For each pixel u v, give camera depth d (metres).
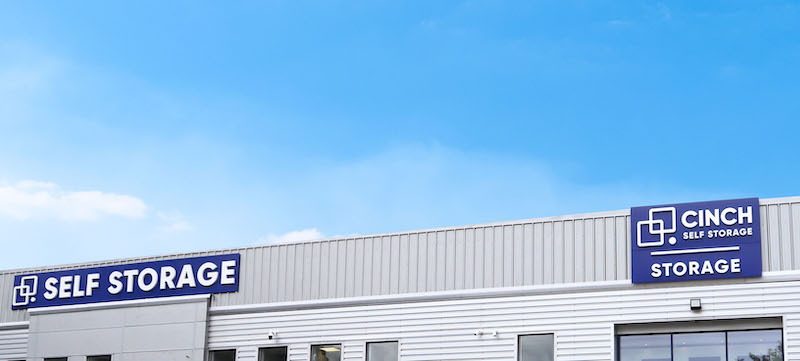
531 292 34.75
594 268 34.16
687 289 32.94
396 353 36.38
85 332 41.69
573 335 33.88
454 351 35.41
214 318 39.66
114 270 41.91
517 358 34.47
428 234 37.03
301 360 37.69
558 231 35.03
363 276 37.59
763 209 32.66
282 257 39.22
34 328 42.75
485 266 35.78
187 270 40.56
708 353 32.53
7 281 44.12
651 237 33.69
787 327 31.47
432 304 36.19
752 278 32.25
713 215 33.12
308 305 38.12
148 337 40.38
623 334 33.62
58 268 43.19
